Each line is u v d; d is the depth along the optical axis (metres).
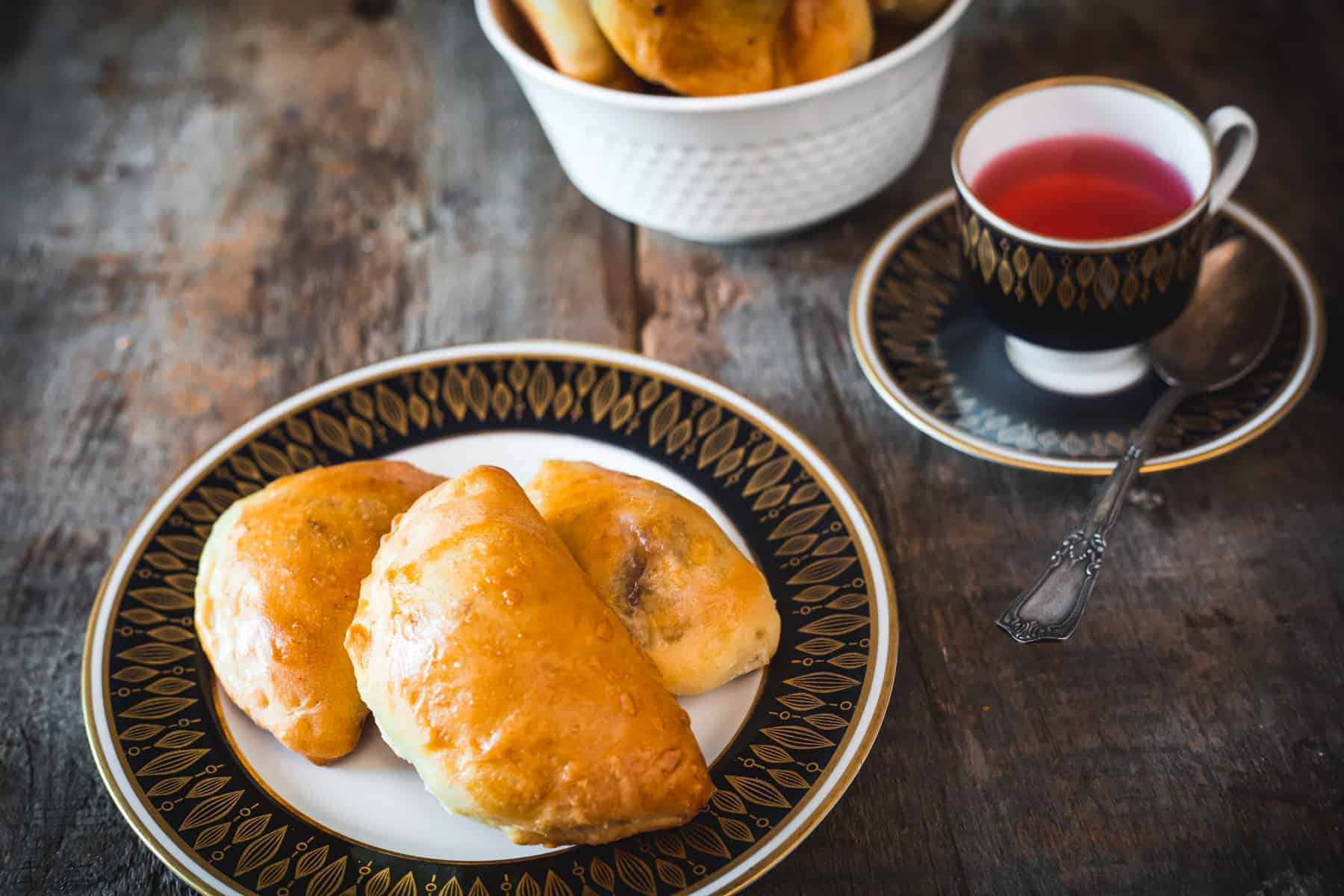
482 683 0.46
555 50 0.60
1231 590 0.54
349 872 0.48
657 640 0.50
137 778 0.50
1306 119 0.68
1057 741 0.51
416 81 0.77
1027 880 0.49
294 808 0.50
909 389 0.58
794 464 0.56
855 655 0.51
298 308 0.66
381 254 0.68
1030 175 0.59
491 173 0.72
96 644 0.53
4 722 0.54
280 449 0.58
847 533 0.54
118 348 0.66
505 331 0.65
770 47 0.59
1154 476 0.57
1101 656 0.53
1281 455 0.57
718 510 0.55
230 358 0.65
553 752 0.46
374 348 0.65
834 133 0.60
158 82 0.78
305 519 0.52
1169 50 0.72
